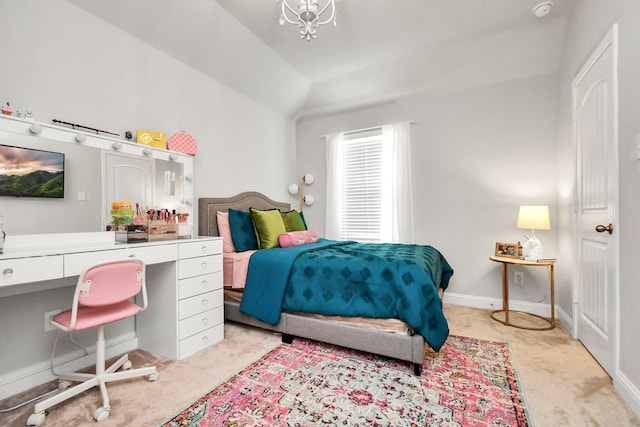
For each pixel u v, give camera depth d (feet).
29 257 4.57
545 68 9.62
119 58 7.36
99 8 6.77
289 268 7.50
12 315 5.52
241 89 11.03
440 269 9.14
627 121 5.13
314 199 14.08
